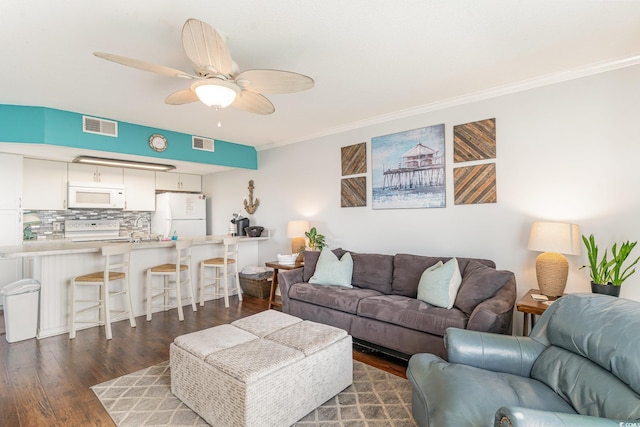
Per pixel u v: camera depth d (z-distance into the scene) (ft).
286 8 5.92
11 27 6.33
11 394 7.27
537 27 6.68
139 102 10.68
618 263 7.39
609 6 6.00
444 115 11.15
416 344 8.48
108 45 7.09
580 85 8.71
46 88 9.41
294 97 10.58
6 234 12.89
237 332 7.53
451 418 4.35
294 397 6.30
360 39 7.06
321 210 14.89
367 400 7.13
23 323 10.39
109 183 16.98
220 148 16.33
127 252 11.46
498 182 10.07
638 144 7.97
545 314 6.09
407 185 12.03
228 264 15.58
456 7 6.00
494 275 8.40
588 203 8.61
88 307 11.59
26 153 12.96
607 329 4.64
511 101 9.81
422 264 10.48
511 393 4.83
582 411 4.43
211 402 6.19
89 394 7.27
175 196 18.62
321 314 10.76
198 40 5.40
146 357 9.20
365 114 12.41
